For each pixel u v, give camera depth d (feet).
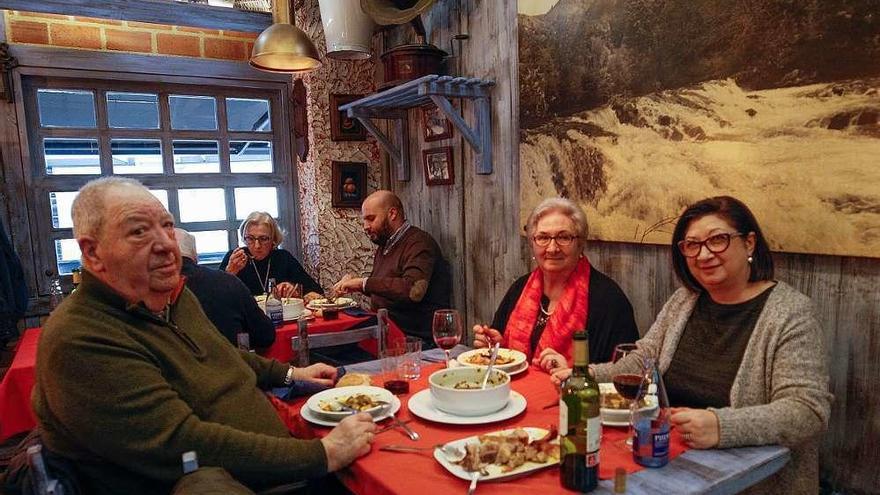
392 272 10.19
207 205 13.25
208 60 12.76
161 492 3.94
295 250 14.20
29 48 11.12
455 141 10.04
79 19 11.57
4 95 10.95
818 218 5.05
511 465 3.47
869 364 4.95
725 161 5.74
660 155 6.38
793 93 5.13
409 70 9.27
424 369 5.76
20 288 10.20
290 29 9.44
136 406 3.72
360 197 12.62
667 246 6.56
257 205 13.82
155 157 12.70
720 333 4.75
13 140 11.13
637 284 7.02
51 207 11.74
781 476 4.22
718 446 3.73
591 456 3.22
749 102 5.49
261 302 9.78
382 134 11.37
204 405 4.33
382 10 9.16
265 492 4.40
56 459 3.42
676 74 6.12
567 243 6.19
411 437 4.02
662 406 3.71
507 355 5.76
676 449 3.77
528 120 8.18
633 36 6.55
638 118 6.59
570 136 7.52
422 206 11.29
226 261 12.28
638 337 6.31
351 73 12.38
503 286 9.24
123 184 4.24
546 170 7.97
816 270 5.24
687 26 5.97
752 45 5.42
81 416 3.65
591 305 6.30
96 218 4.05
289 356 8.11
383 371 5.47
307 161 12.78
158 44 12.32
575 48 7.30
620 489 3.19
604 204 7.14
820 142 4.98
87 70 11.60
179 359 4.33
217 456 3.78
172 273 4.36
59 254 11.91
